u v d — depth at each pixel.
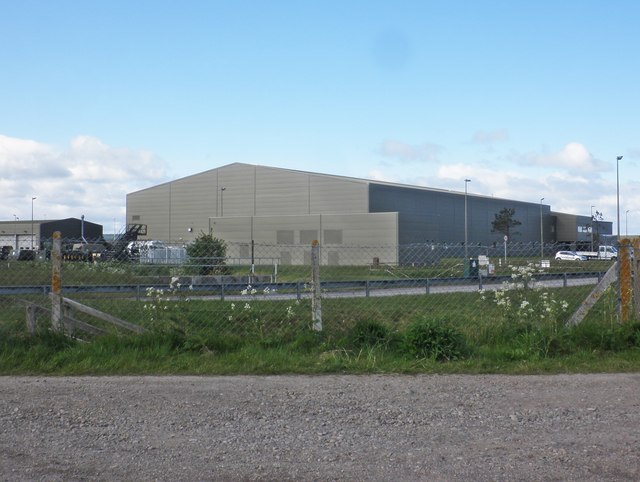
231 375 8.49
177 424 6.24
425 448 5.55
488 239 71.69
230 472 5.00
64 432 5.97
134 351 9.16
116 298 14.55
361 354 9.27
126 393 7.46
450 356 9.23
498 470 5.02
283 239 59.41
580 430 6.04
